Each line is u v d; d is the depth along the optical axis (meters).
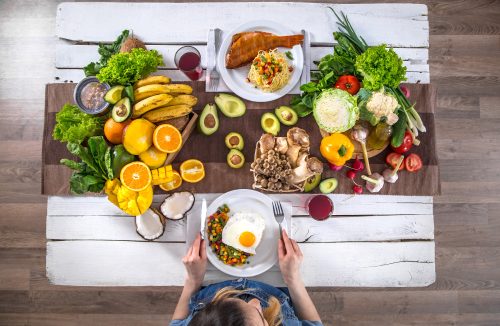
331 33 1.61
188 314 1.43
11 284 2.18
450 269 2.23
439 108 2.29
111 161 1.38
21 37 2.25
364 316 2.22
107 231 1.52
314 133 1.55
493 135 2.29
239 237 1.44
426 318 2.22
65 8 1.60
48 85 1.55
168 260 1.51
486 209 2.26
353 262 1.53
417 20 1.62
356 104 1.43
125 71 1.37
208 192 1.52
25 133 2.24
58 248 1.51
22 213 2.20
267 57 1.47
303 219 1.54
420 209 1.56
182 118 1.46
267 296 1.43
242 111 1.54
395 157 1.52
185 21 1.61
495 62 2.31
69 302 2.19
